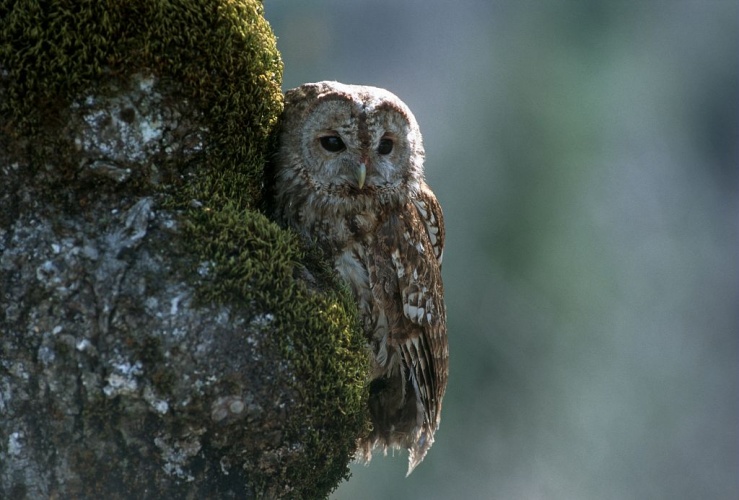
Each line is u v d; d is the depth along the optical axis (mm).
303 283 7004
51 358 6406
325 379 6945
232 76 6891
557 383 23375
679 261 28297
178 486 6598
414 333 9289
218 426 6539
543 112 25203
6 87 6289
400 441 9898
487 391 22922
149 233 6652
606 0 26891
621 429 25000
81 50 6324
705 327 28422
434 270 9492
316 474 7086
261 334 6672
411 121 9367
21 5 6191
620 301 25625
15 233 6500
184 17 6551
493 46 26453
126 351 6418
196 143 6852
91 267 6508
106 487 6520
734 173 29859
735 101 29484
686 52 29500
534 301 23438
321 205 8797
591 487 23516
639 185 27891
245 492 6773
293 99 8797
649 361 26875
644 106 28391
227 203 6988
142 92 6562
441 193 24234
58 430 6445
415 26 26656
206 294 6578
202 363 6484
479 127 25125
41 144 6453
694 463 26828
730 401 28281
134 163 6648
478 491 22312
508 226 23797
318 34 25438
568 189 24609
